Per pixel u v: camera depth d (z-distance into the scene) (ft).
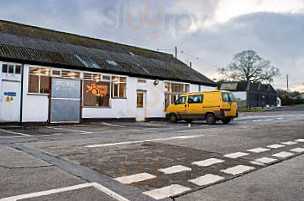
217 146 24.61
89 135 32.58
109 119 55.52
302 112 112.98
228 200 11.67
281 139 29.32
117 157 19.42
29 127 42.65
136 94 60.54
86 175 14.82
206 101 52.49
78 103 50.98
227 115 51.01
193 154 20.90
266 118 72.69
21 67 44.39
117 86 57.26
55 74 48.21
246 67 176.04
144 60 71.77
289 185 13.74
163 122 59.00
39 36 58.29
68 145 24.39
